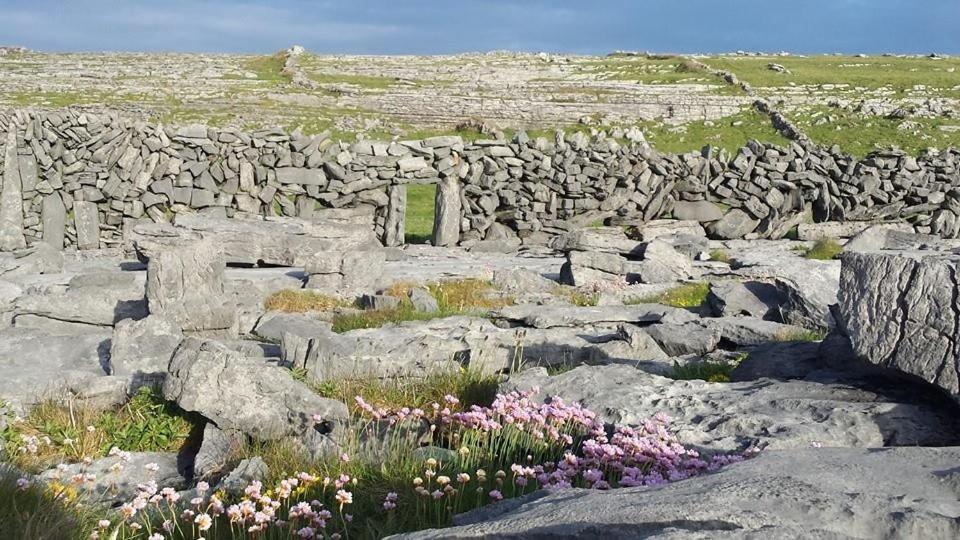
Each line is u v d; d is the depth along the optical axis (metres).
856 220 30.52
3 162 25.47
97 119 26.14
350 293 17.55
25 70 64.62
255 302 15.50
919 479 4.21
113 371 9.82
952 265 7.20
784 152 30.47
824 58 84.69
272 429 8.09
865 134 50.62
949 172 30.83
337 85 61.59
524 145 29.00
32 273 20.11
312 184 27.47
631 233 29.25
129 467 7.72
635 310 13.80
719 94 61.47
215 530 5.87
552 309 13.97
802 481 4.12
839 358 8.80
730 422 7.17
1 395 9.03
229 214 26.89
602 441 6.89
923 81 66.31
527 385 8.33
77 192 26.00
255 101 55.25
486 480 6.41
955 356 6.94
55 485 6.35
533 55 82.50
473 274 20.81
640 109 56.50
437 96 58.72
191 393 8.02
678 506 3.90
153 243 21.45
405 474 6.56
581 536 3.92
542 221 29.19
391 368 9.96
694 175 29.95
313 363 10.05
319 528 5.82
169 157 26.64
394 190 27.86
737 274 20.27
